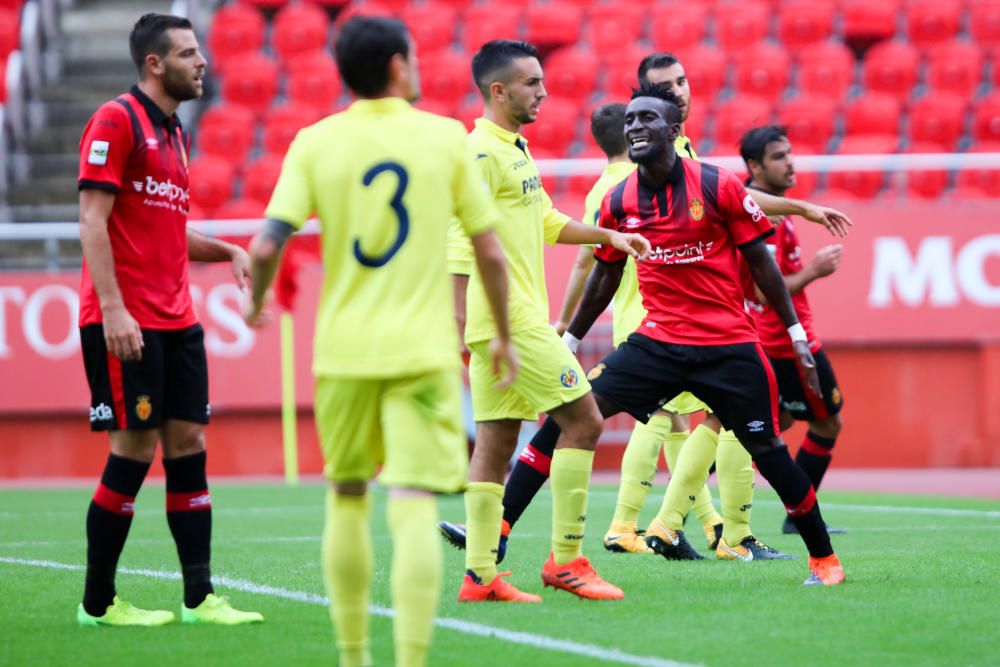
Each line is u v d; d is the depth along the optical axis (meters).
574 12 67.06
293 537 29.59
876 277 48.47
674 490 24.20
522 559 24.34
